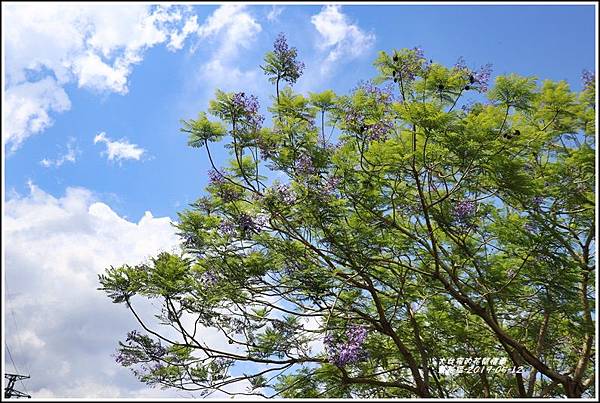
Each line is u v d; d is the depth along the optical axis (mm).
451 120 12086
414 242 14578
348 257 13570
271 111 13898
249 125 13602
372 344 15695
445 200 14398
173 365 14203
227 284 14555
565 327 15648
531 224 13930
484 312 13461
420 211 14180
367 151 13086
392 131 13422
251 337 14344
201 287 14695
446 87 12922
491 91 12523
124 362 14266
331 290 14469
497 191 14219
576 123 14656
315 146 13844
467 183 13992
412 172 13477
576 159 14016
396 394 16016
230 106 13273
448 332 15875
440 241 15188
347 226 13984
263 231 14445
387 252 14367
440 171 13930
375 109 13297
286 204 13375
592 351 15328
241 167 13844
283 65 13570
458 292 14695
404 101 12961
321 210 13406
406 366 14633
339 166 13570
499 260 14383
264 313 15039
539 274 13734
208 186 14578
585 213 14781
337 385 14352
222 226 14133
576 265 13500
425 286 15125
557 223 14695
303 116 13836
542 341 15188
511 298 14195
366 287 13930
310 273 13875
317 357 13703
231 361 14109
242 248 14586
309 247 14008
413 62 13461
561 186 14531
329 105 13625
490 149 12664
